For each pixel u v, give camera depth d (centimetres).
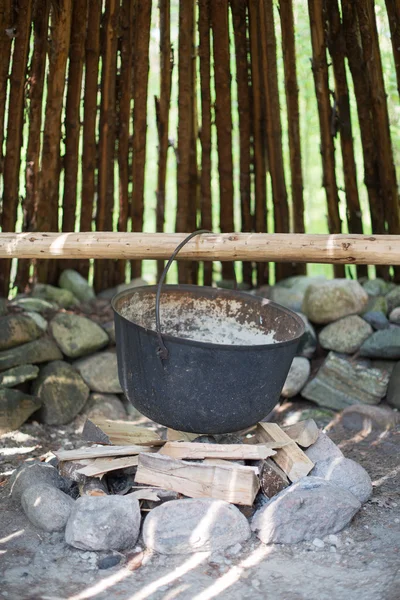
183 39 353
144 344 241
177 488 244
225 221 364
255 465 253
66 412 319
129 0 351
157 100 357
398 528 245
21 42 339
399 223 358
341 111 357
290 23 353
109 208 363
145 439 270
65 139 353
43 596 213
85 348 330
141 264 371
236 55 357
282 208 365
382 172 355
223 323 273
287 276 372
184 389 239
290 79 357
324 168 362
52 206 353
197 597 214
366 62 348
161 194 365
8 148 344
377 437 308
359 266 370
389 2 343
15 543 235
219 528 232
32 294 347
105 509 231
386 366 330
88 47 349
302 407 332
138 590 217
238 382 239
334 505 239
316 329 345
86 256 265
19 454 293
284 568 226
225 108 357
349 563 228
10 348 316
